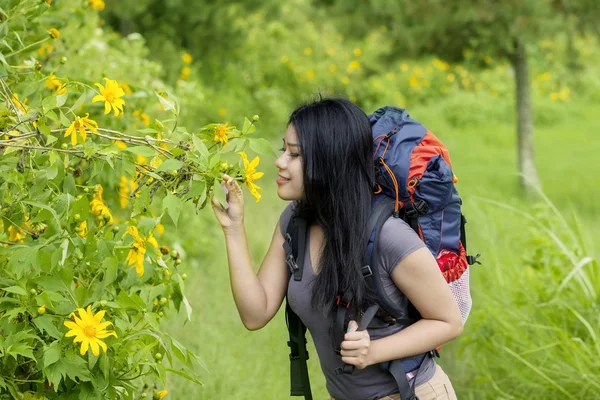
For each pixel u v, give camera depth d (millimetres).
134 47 7430
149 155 2625
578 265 4965
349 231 2686
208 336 5777
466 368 5633
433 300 2715
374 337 2807
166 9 11102
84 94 2734
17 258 2555
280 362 5652
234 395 4922
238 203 2795
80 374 2516
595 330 5094
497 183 13578
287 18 20891
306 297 2818
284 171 2785
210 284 7148
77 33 5348
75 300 2562
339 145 2703
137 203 2695
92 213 2984
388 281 2766
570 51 14133
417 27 11148
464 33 11070
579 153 17172
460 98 21547
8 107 2848
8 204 2732
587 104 23047
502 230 7879
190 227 7746
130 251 2680
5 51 3816
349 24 12609
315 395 5156
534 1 10227
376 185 2801
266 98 16453
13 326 2523
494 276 6352
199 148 2562
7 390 2670
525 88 12570
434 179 2736
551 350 5016
